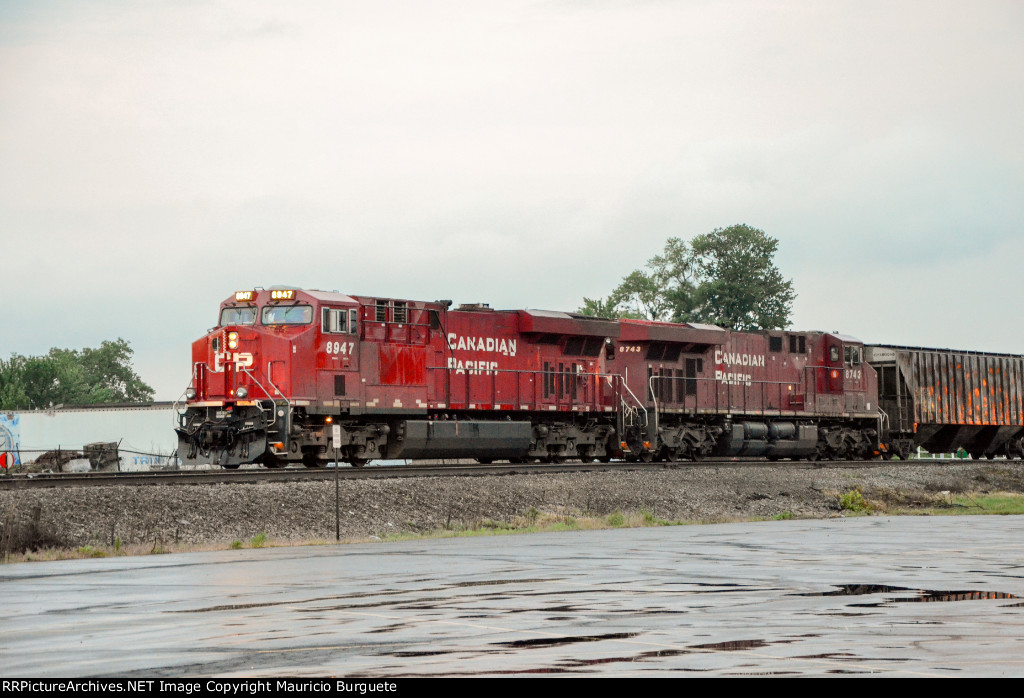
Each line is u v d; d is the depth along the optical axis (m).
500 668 10.41
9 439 59.53
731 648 11.34
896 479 42.03
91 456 49.56
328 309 33.19
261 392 32.28
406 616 13.52
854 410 50.06
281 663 10.69
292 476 29.45
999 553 21.72
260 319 33.44
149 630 12.56
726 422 45.16
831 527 29.14
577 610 14.00
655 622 13.03
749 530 28.05
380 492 29.19
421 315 36.12
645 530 28.17
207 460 32.84
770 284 110.50
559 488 33.09
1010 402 57.34
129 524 24.30
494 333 38.53
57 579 17.59
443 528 28.14
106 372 145.88
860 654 10.99
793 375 48.28
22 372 118.38
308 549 22.95
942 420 53.41
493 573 18.27
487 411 37.97
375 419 35.06
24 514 23.31
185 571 18.67
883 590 15.95
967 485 43.62
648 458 42.97
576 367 41.00
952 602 14.66
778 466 40.97
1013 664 10.50
